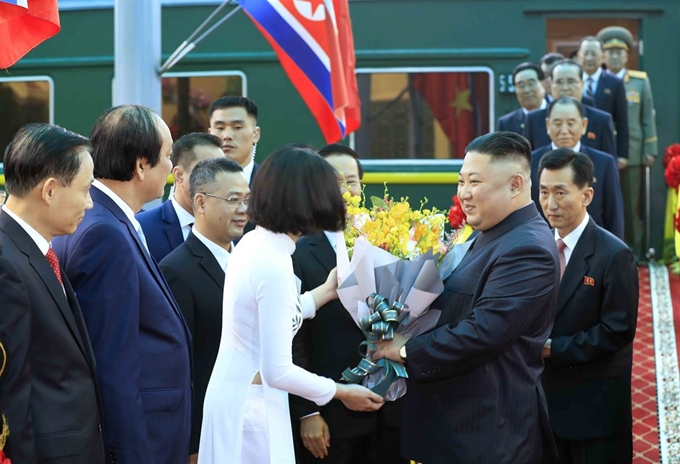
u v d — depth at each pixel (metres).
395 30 8.41
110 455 3.22
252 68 8.41
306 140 8.43
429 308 3.72
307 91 6.03
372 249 3.72
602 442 4.46
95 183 3.44
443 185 8.44
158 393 3.39
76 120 8.50
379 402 3.62
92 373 3.15
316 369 4.22
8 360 2.88
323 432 4.22
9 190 3.09
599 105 8.41
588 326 4.43
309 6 5.88
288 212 3.20
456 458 3.47
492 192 3.55
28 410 2.90
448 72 8.40
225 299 3.33
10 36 4.34
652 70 8.80
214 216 4.15
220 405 3.26
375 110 8.46
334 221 3.27
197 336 4.11
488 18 8.39
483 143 3.58
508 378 3.50
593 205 6.01
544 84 8.10
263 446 3.20
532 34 8.40
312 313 3.91
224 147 5.31
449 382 3.53
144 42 6.08
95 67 8.46
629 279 4.35
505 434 3.46
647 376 6.70
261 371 3.20
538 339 3.57
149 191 3.53
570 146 6.34
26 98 8.58
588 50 8.41
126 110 3.48
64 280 3.18
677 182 6.37
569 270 4.46
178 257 4.17
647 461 5.54
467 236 4.62
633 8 8.60
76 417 3.04
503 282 3.44
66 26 8.50
